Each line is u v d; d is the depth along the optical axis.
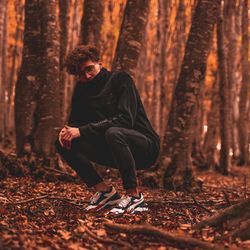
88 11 10.64
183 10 19.89
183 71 8.51
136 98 4.70
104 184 4.77
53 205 5.15
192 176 8.38
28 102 8.87
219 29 14.02
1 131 20.73
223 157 14.55
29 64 9.02
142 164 4.87
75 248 3.34
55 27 8.83
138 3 8.99
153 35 26.80
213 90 17.73
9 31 26.20
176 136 8.40
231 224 4.00
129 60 8.94
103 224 4.05
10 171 8.09
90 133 4.54
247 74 19.73
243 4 19.81
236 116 22.03
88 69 4.60
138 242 3.57
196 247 3.39
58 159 8.56
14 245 3.22
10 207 4.91
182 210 5.30
